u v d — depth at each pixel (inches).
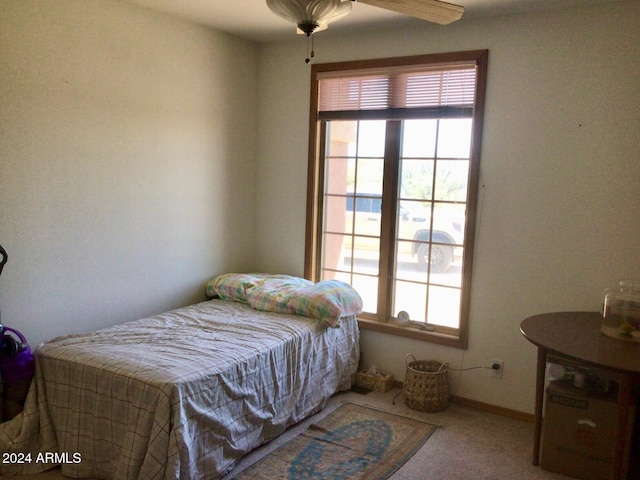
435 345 137.2
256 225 165.6
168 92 132.8
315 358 124.9
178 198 138.7
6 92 99.7
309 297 130.1
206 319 125.0
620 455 88.0
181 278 142.3
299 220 157.8
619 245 113.4
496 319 128.5
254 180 164.9
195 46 138.9
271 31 145.2
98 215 118.6
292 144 156.7
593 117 113.9
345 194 152.0
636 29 108.5
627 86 110.2
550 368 106.3
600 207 114.7
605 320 99.3
